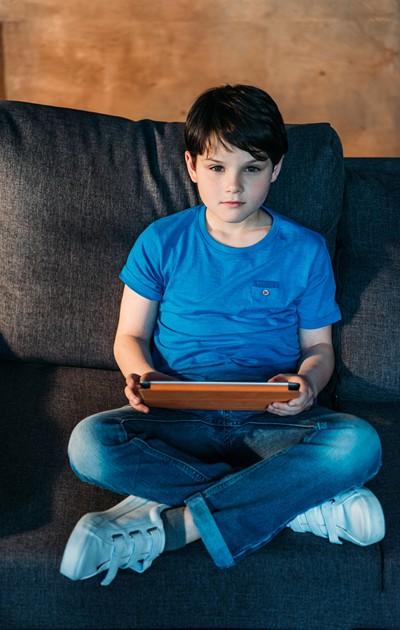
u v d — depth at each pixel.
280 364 1.58
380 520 1.33
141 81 3.15
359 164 1.87
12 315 1.66
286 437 1.46
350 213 1.72
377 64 3.23
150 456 1.39
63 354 1.68
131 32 3.33
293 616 1.36
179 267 1.60
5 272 1.66
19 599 1.32
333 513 1.35
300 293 1.61
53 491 1.40
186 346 1.58
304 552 1.34
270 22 3.36
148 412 1.45
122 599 1.33
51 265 1.65
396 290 1.65
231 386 1.31
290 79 3.16
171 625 1.36
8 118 1.68
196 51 3.26
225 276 1.59
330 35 3.32
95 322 1.66
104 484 1.38
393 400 1.67
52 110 1.70
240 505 1.33
